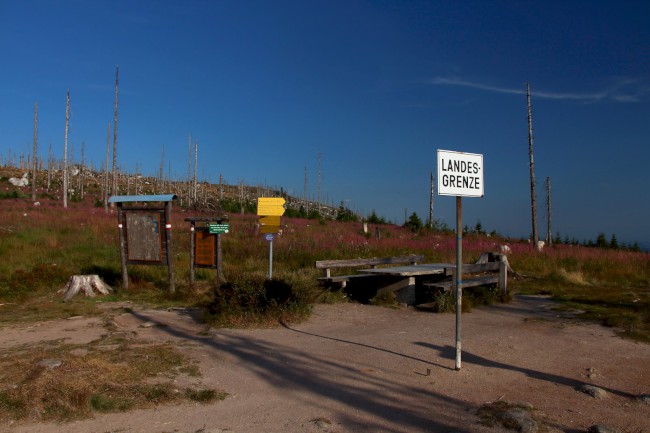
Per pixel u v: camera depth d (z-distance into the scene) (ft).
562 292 43.34
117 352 20.83
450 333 26.00
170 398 15.87
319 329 26.37
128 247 38.91
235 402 15.87
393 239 81.66
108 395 15.69
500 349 22.95
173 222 85.35
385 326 27.48
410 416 14.84
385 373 18.97
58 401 14.74
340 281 36.60
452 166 18.86
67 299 34.78
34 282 37.93
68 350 21.17
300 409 15.33
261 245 63.67
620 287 47.83
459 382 18.08
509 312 32.94
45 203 135.44
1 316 29.40
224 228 37.42
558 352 22.74
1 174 253.03
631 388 17.95
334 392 16.87
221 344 22.90
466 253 69.15
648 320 30.37
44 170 314.35
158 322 27.73
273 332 25.50
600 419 14.85
